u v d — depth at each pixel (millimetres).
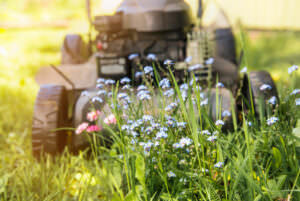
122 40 2117
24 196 1864
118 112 1828
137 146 1797
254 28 6352
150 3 2096
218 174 1784
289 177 1778
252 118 1874
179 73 2115
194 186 1778
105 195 1855
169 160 1809
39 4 9016
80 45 2467
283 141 1790
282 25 6199
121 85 2043
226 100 2010
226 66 2201
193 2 2354
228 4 6266
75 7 9023
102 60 2047
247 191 1734
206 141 1789
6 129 2377
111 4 5930
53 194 1864
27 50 4516
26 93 2775
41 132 1955
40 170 1940
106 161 1895
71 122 2088
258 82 1950
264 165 1827
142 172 1724
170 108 1806
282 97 1890
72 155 2020
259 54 3947
